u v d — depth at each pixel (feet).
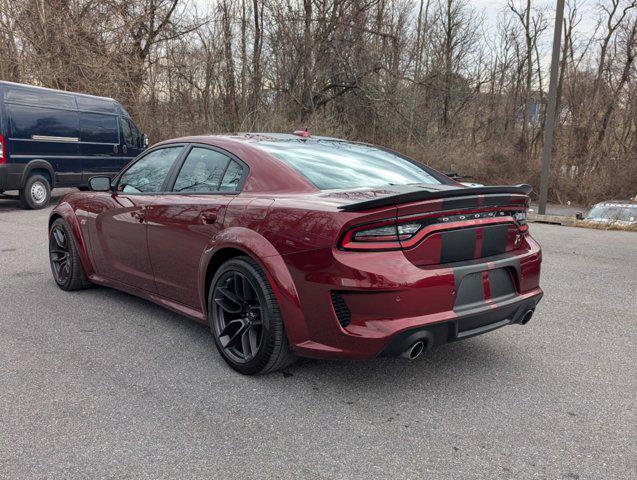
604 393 10.19
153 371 10.96
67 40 59.47
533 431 8.75
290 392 10.07
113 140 44.32
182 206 12.28
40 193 38.83
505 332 13.70
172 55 70.03
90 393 9.91
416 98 85.71
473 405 9.64
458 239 9.70
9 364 11.21
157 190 13.71
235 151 12.15
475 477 7.46
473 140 105.91
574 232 31.24
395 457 7.95
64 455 7.88
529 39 129.18
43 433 8.47
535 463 7.83
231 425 8.82
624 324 14.35
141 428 8.67
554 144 95.20
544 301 16.57
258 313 10.53
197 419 9.00
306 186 10.75
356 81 81.71
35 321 14.07
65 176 40.55
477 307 9.83
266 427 8.77
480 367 11.39
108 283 15.53
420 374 10.99
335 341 9.36
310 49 80.02
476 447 8.25
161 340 12.75
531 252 11.14
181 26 70.28
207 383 10.42
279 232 9.95
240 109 75.10
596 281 19.06
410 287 8.91
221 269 11.02
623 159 87.45
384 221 9.00
